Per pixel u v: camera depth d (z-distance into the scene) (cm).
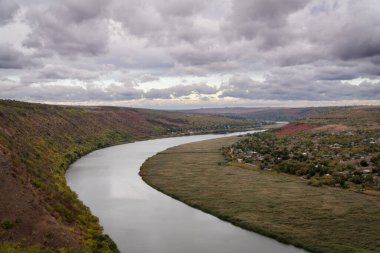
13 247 3928
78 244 4516
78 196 8212
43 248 4112
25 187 5356
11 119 11225
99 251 4544
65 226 4928
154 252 5200
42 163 8056
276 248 5462
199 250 5325
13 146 7231
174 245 5497
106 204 7675
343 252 5225
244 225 6362
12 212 4572
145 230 6125
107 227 6228
